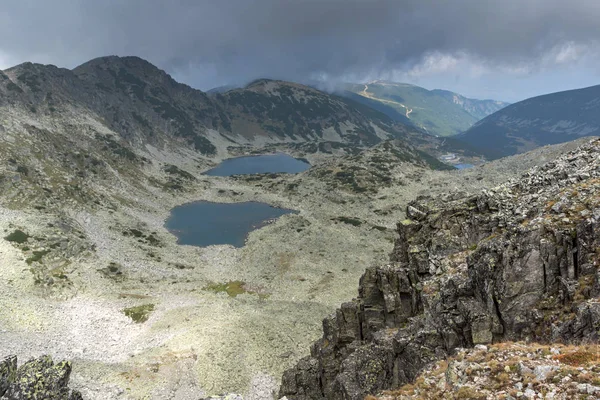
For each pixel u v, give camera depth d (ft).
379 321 141.18
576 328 76.02
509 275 91.40
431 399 74.02
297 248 441.27
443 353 98.68
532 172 135.64
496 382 67.77
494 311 92.79
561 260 87.40
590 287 80.07
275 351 240.73
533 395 60.34
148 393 194.49
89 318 274.57
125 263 383.04
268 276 377.30
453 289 105.91
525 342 83.30
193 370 216.95
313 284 352.69
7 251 327.88
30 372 87.51
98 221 474.90
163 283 355.15
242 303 315.78
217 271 393.70
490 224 125.18
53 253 349.82
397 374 108.78
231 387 208.03
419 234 144.66
